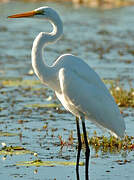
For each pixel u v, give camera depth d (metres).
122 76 20.86
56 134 12.98
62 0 52.84
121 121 10.72
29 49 28.23
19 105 16.23
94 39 31.97
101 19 41.41
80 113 10.88
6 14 41.09
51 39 10.64
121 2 51.25
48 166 10.52
